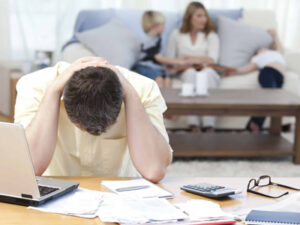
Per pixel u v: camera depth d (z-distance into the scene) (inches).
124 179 60.0
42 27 200.8
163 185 58.5
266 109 134.4
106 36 178.2
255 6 208.7
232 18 194.7
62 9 200.1
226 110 134.0
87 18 188.1
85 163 66.9
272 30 189.8
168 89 154.6
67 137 66.6
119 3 203.8
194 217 47.1
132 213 47.4
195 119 165.2
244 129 173.2
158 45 183.6
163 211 48.1
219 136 155.2
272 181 59.6
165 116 133.9
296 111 135.6
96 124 53.6
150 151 61.0
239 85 173.9
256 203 52.1
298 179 60.8
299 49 212.7
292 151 139.1
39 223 45.9
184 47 185.0
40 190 52.4
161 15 184.5
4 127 47.7
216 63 184.2
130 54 178.2
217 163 138.7
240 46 185.6
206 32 185.9
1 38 198.1
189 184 58.8
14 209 49.0
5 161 49.1
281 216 46.9
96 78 53.7
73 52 174.2
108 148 66.1
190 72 172.1
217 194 52.8
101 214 47.4
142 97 65.9
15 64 187.8
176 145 142.9
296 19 211.5
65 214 48.1
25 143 47.7
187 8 185.8
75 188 54.9
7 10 197.5
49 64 178.1
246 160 143.6
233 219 47.1
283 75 170.1
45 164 61.3
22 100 65.2
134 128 61.5
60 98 62.4
